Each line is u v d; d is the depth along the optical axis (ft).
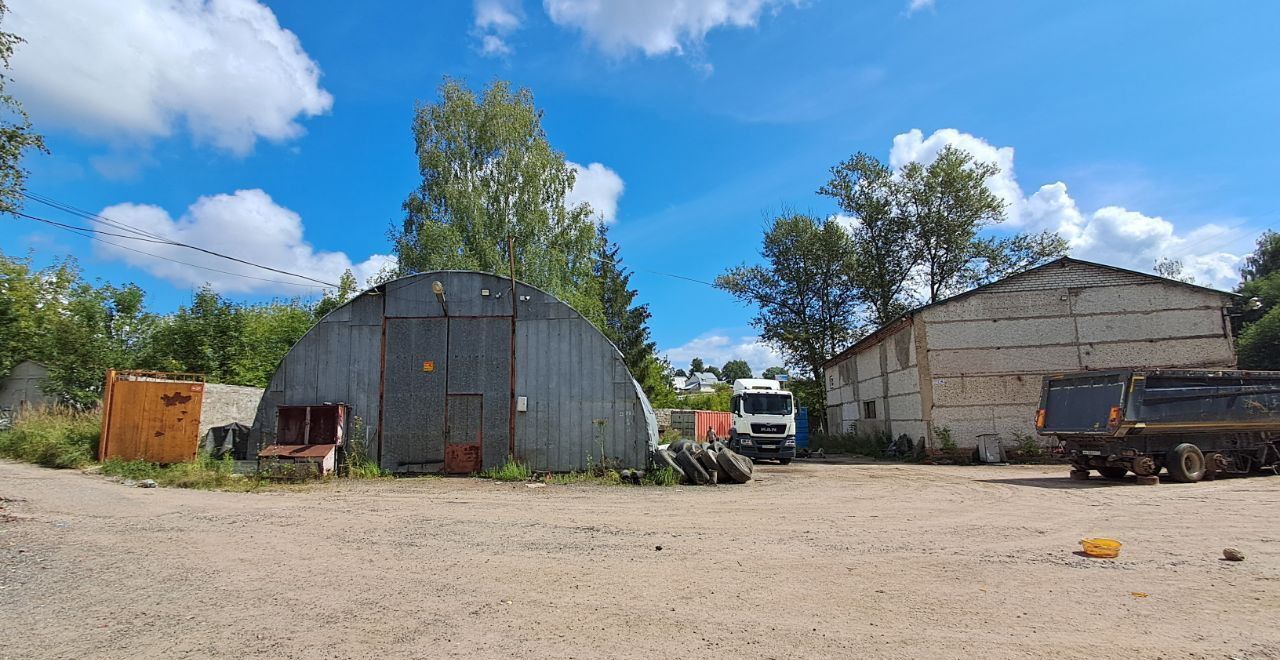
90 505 34.14
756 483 51.03
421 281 58.59
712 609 16.85
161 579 19.79
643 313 172.65
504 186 112.78
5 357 86.94
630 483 50.72
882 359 92.79
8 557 22.30
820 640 14.52
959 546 24.82
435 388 57.11
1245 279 183.93
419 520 31.17
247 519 30.94
